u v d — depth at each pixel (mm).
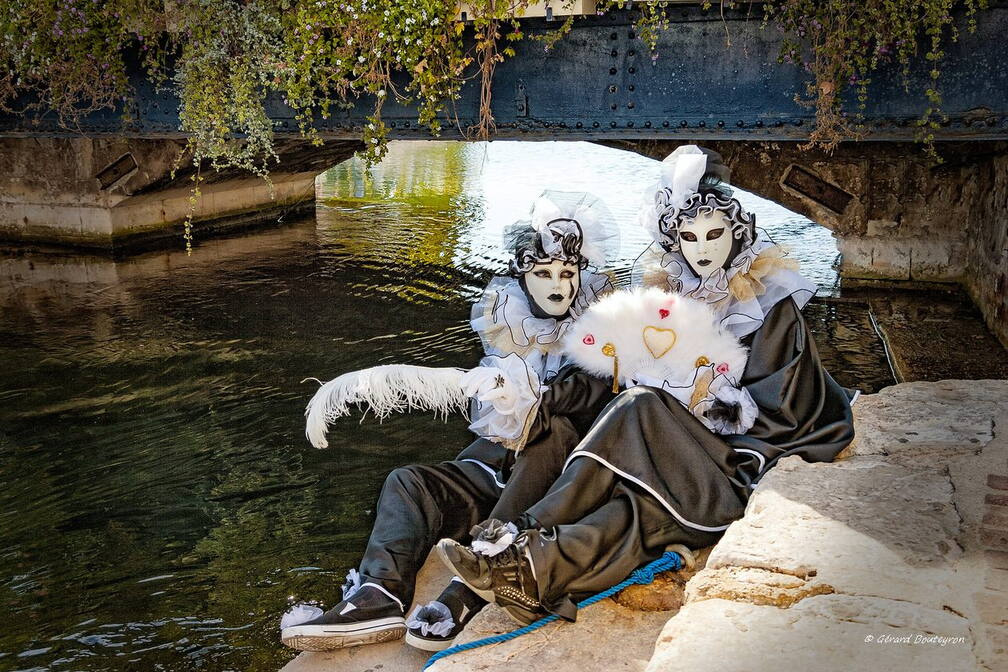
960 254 8914
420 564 3533
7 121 8758
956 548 2609
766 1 5863
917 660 2119
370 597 3311
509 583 2910
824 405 3506
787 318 3543
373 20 6332
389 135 6980
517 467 3490
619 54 6375
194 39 7195
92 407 6457
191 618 3988
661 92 6344
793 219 12125
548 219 3752
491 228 12023
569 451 3496
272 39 6926
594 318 3500
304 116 7238
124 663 3684
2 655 3760
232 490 5227
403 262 10375
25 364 7340
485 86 6535
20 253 11297
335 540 4645
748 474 3293
